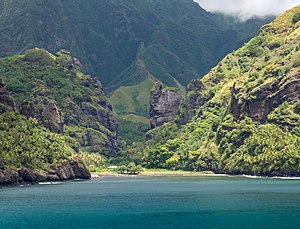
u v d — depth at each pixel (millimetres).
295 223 102875
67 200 150625
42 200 150250
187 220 109438
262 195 157625
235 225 101812
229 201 142750
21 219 112250
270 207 127250
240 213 117812
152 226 102562
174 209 128125
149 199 153625
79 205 138000
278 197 150625
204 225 102688
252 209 124188
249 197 152250
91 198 157375
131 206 135500
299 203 134750
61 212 123375
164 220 110000
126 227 101688
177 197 159000
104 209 129125
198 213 119625
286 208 124875
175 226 102188
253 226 100250
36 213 121688
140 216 116375
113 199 154250
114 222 107938
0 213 121438
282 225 100750
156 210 126562
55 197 159500
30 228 101125
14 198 155375
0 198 155375
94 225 104312
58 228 101000
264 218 109625
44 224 105625
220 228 99062
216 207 130000
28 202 144625
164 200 150000
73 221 109500
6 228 101312
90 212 123562
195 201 145750
